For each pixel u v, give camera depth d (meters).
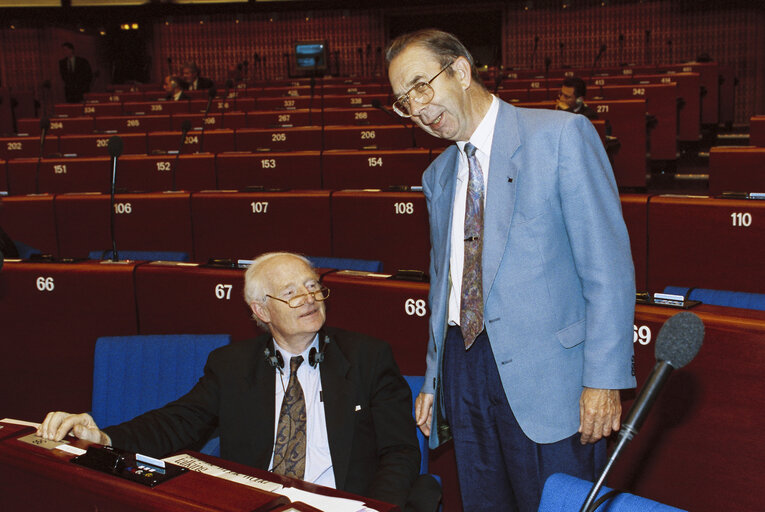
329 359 2.07
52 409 3.34
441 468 2.66
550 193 1.78
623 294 1.73
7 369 3.35
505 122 1.85
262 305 2.09
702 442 2.07
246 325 3.12
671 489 2.14
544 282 1.80
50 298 3.27
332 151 6.18
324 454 2.02
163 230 5.03
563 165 1.77
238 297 3.10
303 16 17.91
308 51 16.56
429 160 5.94
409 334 2.81
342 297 2.91
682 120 11.19
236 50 18.16
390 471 1.93
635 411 0.95
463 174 1.96
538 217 1.79
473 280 1.89
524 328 1.81
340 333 2.14
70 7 16.78
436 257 2.04
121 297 3.23
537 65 17.22
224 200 4.93
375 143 7.84
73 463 1.42
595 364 1.72
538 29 17.09
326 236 4.83
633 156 8.75
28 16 16.73
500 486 1.97
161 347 2.50
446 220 1.99
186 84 13.12
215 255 5.01
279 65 18.14
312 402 2.05
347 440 2.00
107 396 2.51
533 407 1.83
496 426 1.93
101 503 1.34
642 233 3.84
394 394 2.08
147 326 3.23
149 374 2.50
